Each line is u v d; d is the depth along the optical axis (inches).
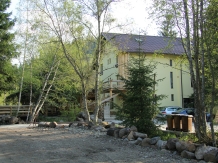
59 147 337.7
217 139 370.0
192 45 433.7
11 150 322.3
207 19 360.2
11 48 807.7
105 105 1096.2
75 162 261.0
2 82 834.8
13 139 412.2
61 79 812.0
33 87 1026.7
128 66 445.4
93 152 305.7
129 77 415.5
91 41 612.1
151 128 411.8
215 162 245.4
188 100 1338.6
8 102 1182.3
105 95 1123.3
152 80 417.1
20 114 922.1
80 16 583.5
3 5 818.8
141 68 410.9
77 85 739.4
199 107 386.6
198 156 259.4
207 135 386.6
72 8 583.8
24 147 340.8
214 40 358.9
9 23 808.3
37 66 887.1
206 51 382.6
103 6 572.7
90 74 618.2
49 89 902.4
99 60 601.9
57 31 610.5
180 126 551.5
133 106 406.0
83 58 624.4
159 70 1247.5
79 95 1012.5
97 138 402.9
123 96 426.0
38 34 672.4
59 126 569.3
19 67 977.5
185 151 271.3
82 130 499.2
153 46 1240.8
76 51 642.2
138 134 365.4
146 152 298.5
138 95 402.3
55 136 435.5
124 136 381.1
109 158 275.0
